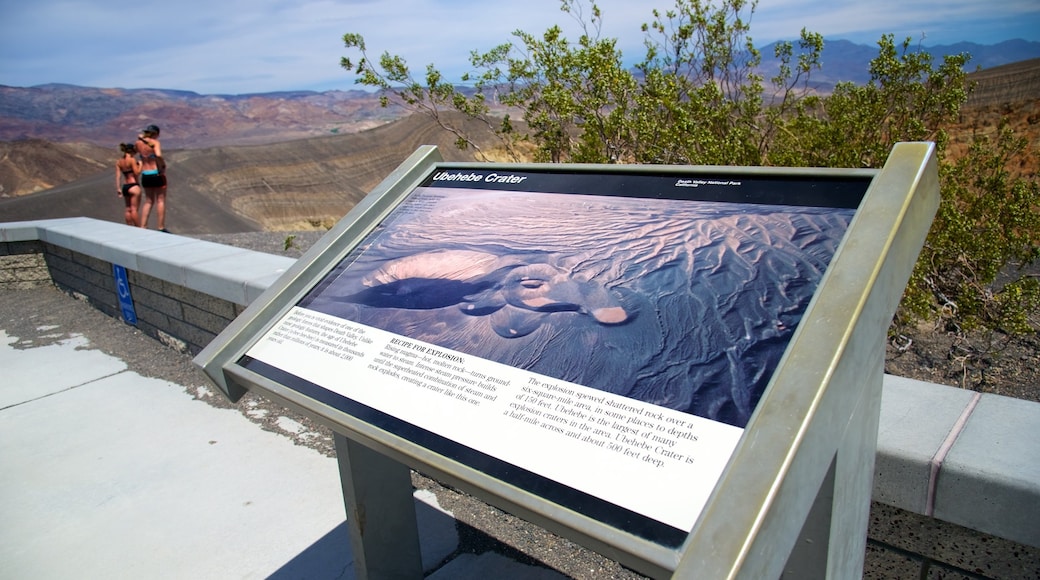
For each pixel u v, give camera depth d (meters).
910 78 3.93
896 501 1.64
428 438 1.28
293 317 1.81
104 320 5.68
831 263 1.16
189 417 3.92
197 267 4.19
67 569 2.68
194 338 4.62
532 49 4.49
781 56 4.44
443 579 2.50
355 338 1.62
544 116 4.59
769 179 1.47
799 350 1.05
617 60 4.21
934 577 1.69
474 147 5.04
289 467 3.35
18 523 3.00
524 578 2.50
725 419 1.05
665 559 0.93
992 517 1.50
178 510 3.04
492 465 1.17
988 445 1.58
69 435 3.78
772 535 0.94
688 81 4.70
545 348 1.33
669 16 4.66
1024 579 1.55
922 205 1.24
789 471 0.94
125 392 4.30
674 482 1.01
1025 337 3.96
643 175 1.72
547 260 1.55
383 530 2.15
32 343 5.25
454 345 1.46
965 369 3.61
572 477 1.09
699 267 1.33
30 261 6.59
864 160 4.00
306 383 1.57
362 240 2.00
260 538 2.82
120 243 5.24
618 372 1.21
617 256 1.47
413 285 1.69
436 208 2.00
